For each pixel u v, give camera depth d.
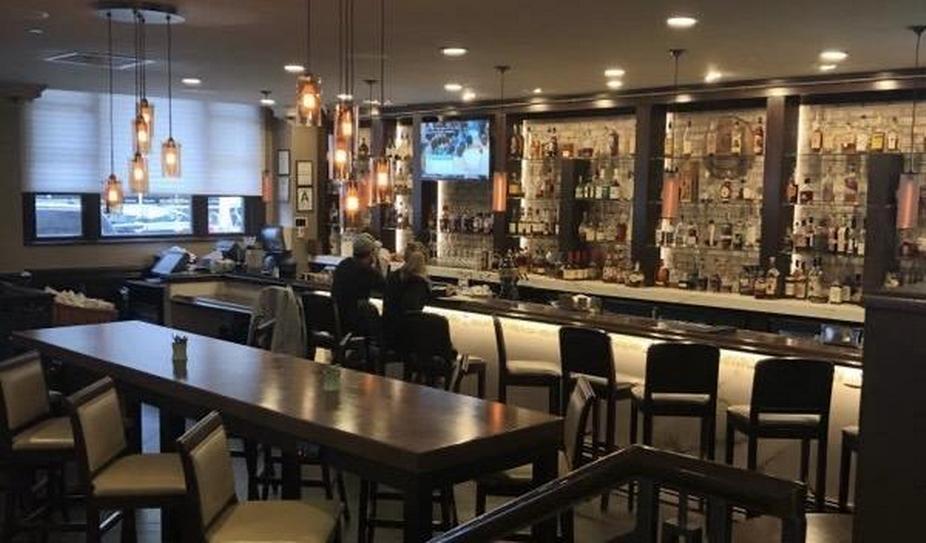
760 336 5.09
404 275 5.78
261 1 4.71
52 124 9.75
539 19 5.02
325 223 11.54
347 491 5.09
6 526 3.93
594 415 5.00
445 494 3.97
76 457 3.41
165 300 8.27
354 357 5.70
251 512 2.95
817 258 7.33
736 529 2.71
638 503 1.45
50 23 5.46
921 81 6.37
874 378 1.58
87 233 10.30
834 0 4.32
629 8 4.66
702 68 6.71
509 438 3.04
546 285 8.70
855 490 1.67
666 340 5.11
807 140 7.33
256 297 7.56
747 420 4.30
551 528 3.37
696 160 8.04
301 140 11.36
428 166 10.10
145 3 4.85
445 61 6.74
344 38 5.82
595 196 8.70
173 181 10.93
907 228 6.02
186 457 2.70
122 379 4.10
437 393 3.63
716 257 8.06
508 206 9.52
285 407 3.33
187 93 9.68
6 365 3.86
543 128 9.43
